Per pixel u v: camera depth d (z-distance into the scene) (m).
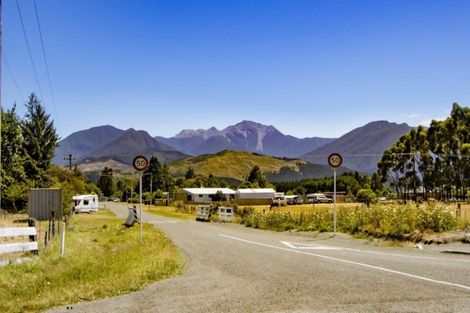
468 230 18.44
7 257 14.79
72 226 31.84
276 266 12.89
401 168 119.25
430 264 12.52
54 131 65.38
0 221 34.72
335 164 22.44
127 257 14.95
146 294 9.51
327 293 9.09
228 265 13.41
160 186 180.00
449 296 8.62
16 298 9.55
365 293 9.00
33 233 14.95
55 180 63.31
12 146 51.91
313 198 134.00
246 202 131.75
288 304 8.30
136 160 21.08
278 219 30.77
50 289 10.31
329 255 14.94
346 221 24.22
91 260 14.57
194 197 134.25
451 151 98.25
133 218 34.94
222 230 29.16
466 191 96.31
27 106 64.56
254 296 9.06
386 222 21.03
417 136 110.19
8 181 50.97
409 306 7.94
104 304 8.72
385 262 13.02
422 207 20.84
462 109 97.69
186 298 9.05
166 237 23.39
